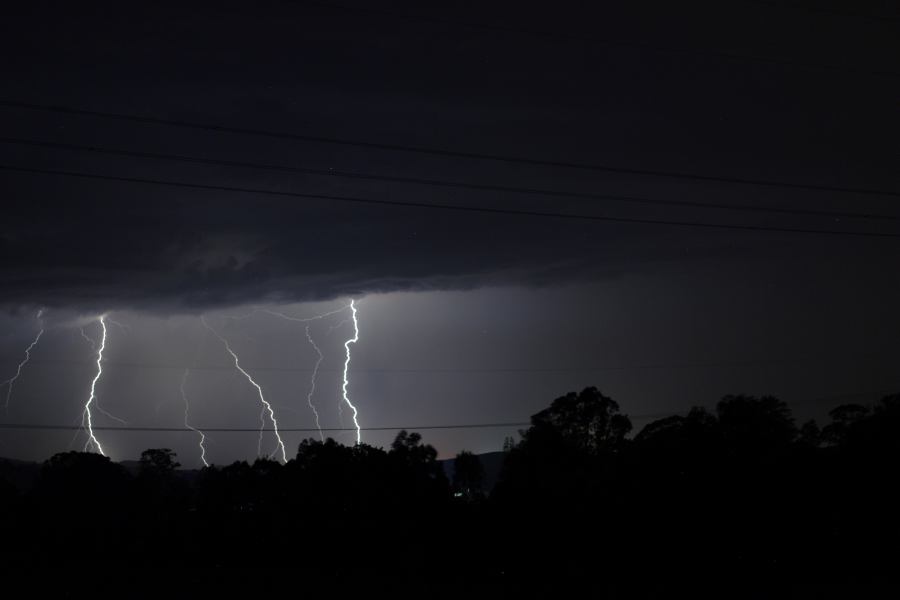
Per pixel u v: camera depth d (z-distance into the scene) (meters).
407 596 34.28
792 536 40.75
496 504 44.94
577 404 57.22
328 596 34.31
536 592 34.69
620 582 36.28
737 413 51.59
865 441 45.31
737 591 33.59
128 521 49.03
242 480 49.34
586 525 42.34
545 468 53.94
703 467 45.06
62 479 56.94
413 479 48.75
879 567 37.88
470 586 36.41
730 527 41.34
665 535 41.22
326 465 48.31
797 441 50.53
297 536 44.59
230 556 44.56
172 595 34.62
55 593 35.09
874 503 41.97
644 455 47.12
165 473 65.75
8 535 47.06
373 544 43.78
